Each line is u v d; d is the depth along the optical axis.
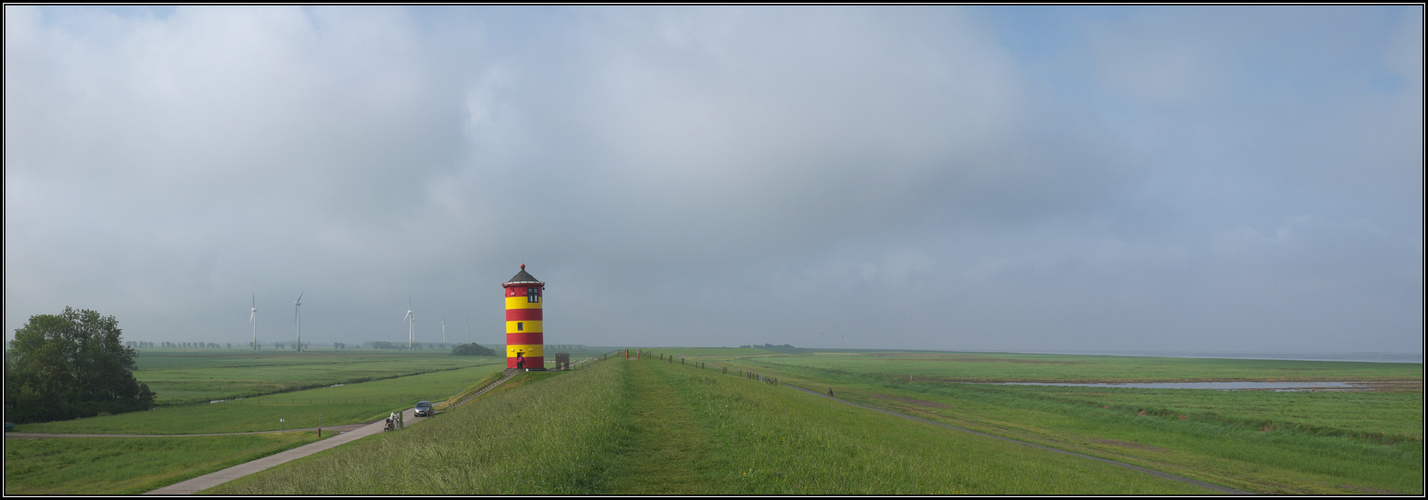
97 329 101.44
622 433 26.88
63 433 70.25
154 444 61.62
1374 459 49.03
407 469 21.67
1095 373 175.62
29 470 49.88
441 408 79.81
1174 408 75.56
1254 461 48.88
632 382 51.84
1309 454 51.44
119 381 99.06
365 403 102.94
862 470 22.64
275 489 22.62
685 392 42.78
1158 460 45.53
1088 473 31.69
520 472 20.27
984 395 99.19
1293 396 95.31
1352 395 96.88
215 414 89.06
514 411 36.12
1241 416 67.44
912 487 21.08
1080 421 71.94
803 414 37.53
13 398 82.12
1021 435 55.03
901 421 51.53
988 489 22.69
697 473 21.58
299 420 80.38
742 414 32.03
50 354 92.25
